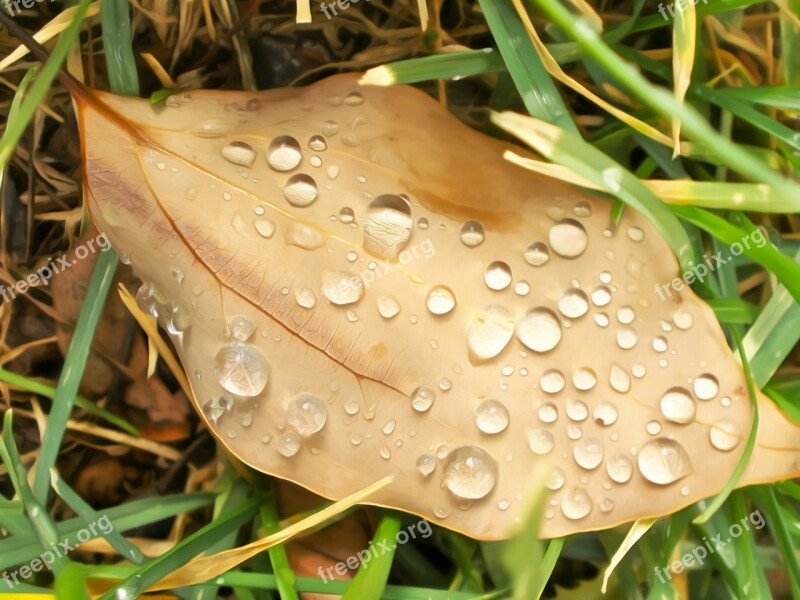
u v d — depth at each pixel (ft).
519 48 0.46
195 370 0.43
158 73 0.49
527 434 0.43
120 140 0.42
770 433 0.43
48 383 0.52
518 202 0.44
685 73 0.45
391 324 0.43
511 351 0.43
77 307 0.51
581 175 0.43
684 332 0.43
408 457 0.43
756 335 0.47
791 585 0.46
